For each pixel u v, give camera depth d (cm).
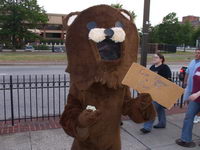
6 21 2950
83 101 208
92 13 205
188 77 511
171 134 491
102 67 195
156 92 207
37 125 521
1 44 3094
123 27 212
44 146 422
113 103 209
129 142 449
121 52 205
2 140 441
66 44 209
